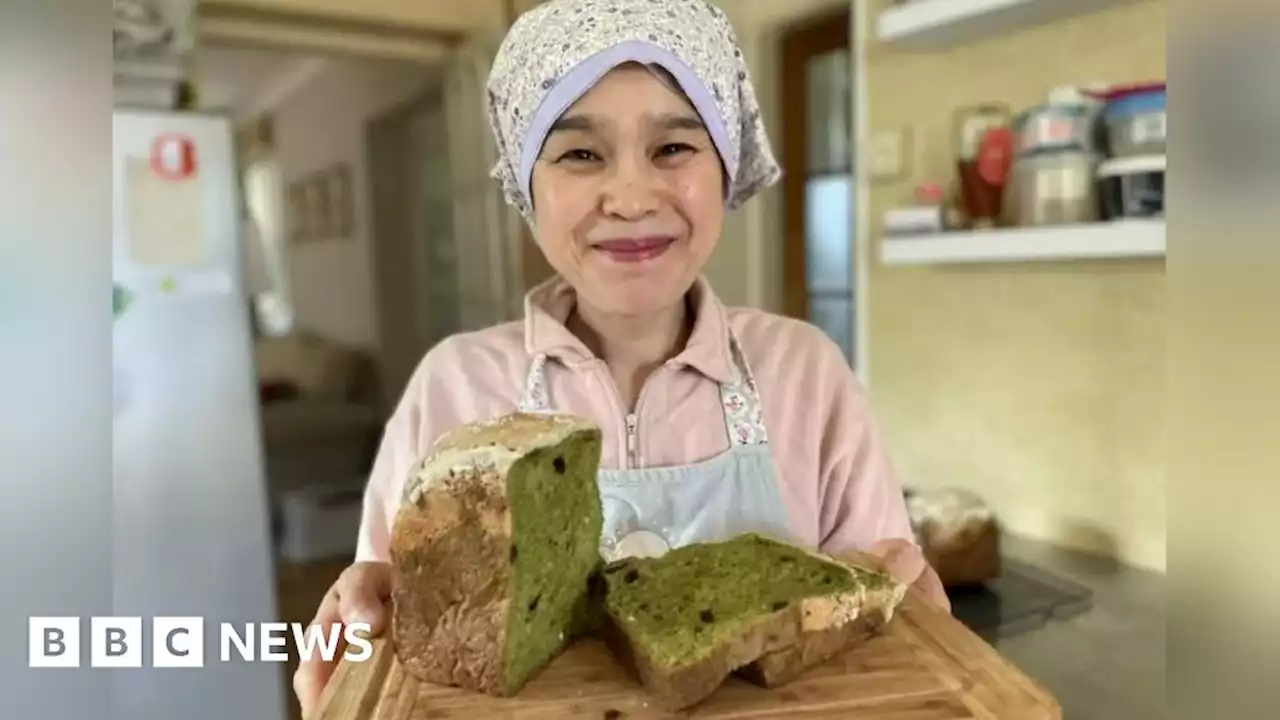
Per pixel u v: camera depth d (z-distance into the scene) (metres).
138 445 1.39
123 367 1.40
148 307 1.43
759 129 0.81
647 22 0.69
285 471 2.98
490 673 0.59
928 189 1.36
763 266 2.07
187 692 1.33
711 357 0.81
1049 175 1.17
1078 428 1.27
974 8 1.19
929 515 1.18
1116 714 0.90
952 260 1.30
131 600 1.36
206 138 1.48
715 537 0.77
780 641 0.59
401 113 2.95
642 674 0.60
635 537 0.77
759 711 0.57
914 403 1.52
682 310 0.85
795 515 0.81
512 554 0.58
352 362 3.18
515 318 2.64
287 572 2.43
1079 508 1.28
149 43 1.54
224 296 1.47
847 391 0.85
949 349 1.44
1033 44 1.26
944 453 1.47
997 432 1.38
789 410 0.83
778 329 0.88
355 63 2.81
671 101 0.69
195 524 1.41
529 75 0.71
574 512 0.65
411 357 3.09
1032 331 1.32
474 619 0.59
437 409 0.84
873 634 0.65
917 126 1.45
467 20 2.63
